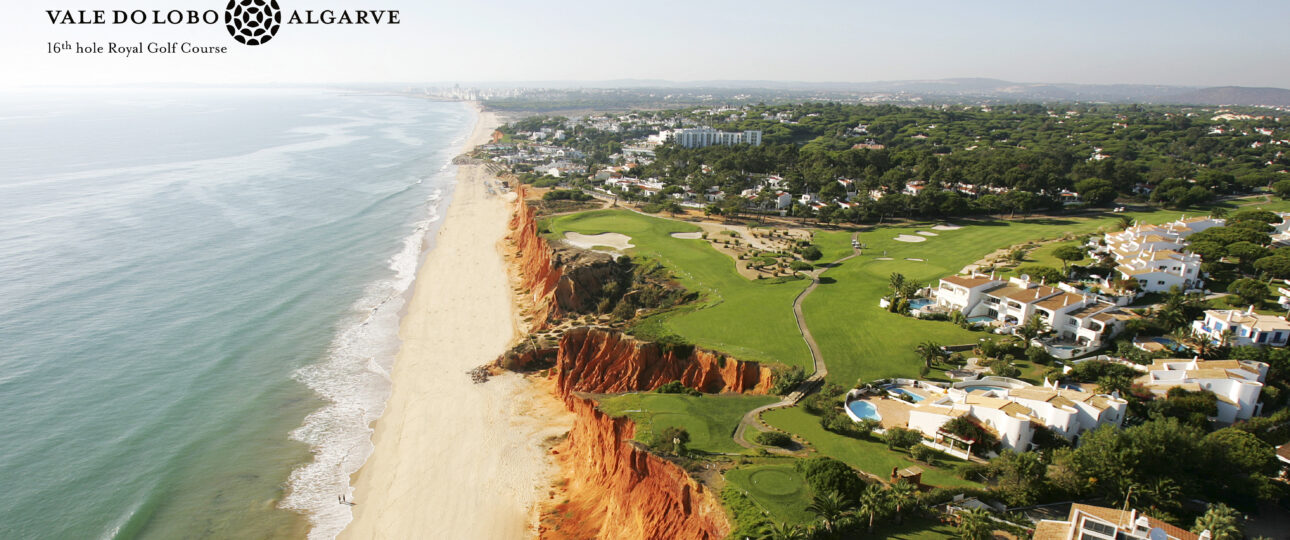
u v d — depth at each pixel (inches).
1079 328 3435.0
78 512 2384.4
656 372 3284.9
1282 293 3752.5
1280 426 2508.6
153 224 6205.7
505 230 6614.2
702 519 1927.9
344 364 3644.2
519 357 3661.4
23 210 6461.6
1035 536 1812.3
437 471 2733.8
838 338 3535.9
